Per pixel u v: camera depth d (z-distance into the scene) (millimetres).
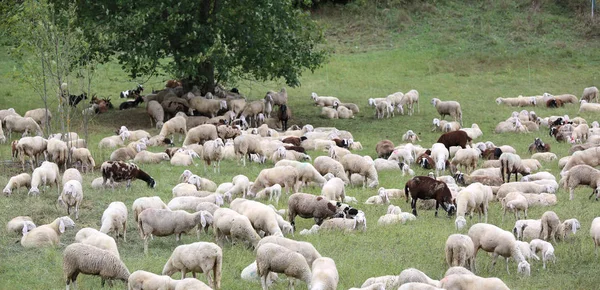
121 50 37281
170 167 28656
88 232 18594
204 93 40656
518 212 23172
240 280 17781
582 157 28125
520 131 37125
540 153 31359
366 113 42469
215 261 16875
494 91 47625
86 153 27719
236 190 24453
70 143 28609
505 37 57000
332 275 15945
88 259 16609
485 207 22922
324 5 63156
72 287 17016
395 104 41750
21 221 20609
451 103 39094
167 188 25500
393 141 35656
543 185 25719
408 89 48531
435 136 36469
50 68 29812
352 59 55000
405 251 19984
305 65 39594
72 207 22875
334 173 26672
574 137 34406
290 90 48625
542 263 19578
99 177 26172
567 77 50750
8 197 23672
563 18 59156
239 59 38469
